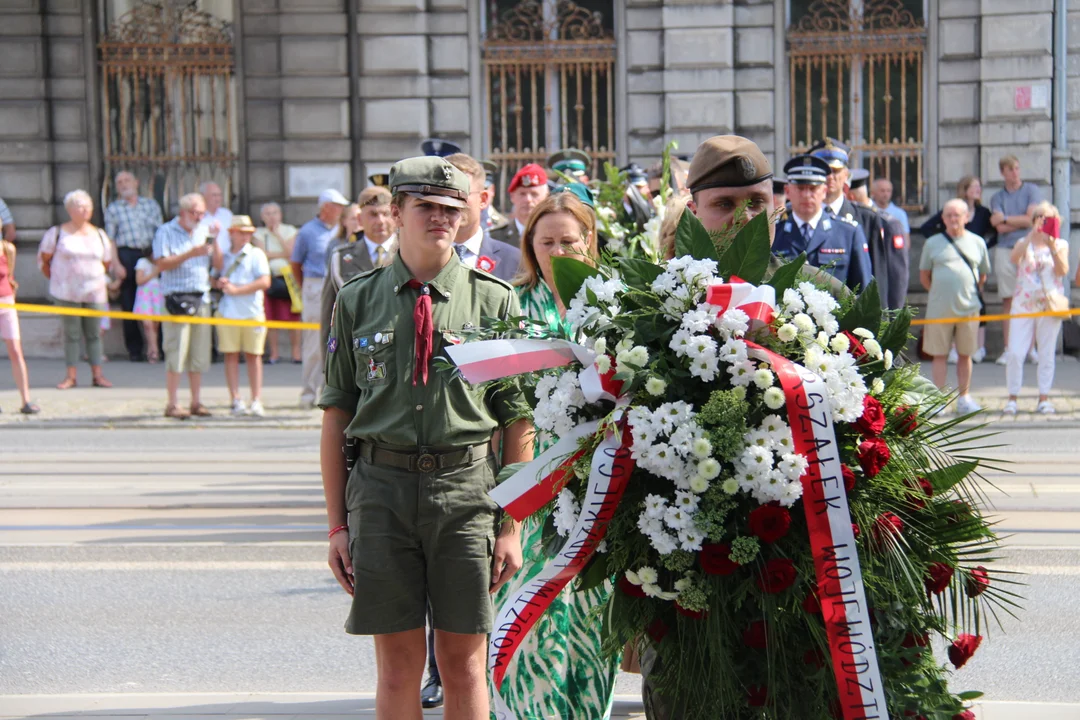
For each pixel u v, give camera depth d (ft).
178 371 47.24
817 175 29.53
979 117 62.18
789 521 11.57
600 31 64.03
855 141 63.31
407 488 14.55
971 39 61.93
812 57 63.00
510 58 64.44
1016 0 61.11
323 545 28.19
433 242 14.69
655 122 63.87
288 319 62.49
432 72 64.69
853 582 11.33
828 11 63.00
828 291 13.37
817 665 11.87
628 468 11.78
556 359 12.50
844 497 11.40
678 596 11.87
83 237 54.08
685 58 63.10
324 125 65.10
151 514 31.19
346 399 15.14
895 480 12.03
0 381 56.75
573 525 12.32
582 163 38.58
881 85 63.16
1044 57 61.21
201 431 44.50
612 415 11.89
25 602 24.27
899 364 12.96
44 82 65.31
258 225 65.77
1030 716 17.56
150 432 44.29
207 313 47.42
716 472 11.41
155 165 66.18
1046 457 37.01
